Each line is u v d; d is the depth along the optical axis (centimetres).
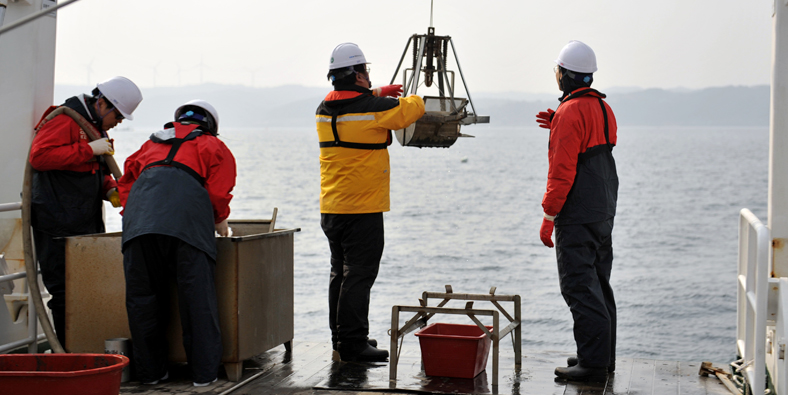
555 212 367
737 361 377
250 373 392
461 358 375
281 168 8150
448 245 2580
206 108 391
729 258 2498
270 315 408
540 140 18950
